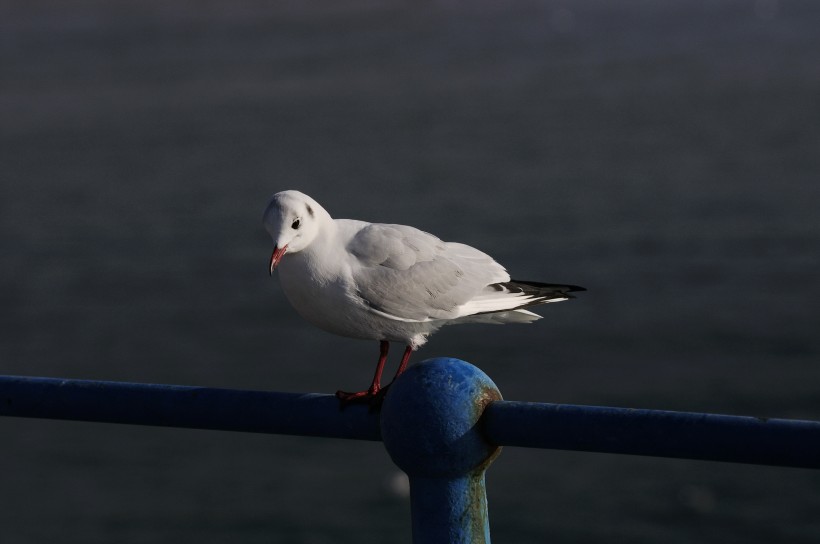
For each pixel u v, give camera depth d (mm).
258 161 57250
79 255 38375
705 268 32750
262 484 19906
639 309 29453
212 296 32688
